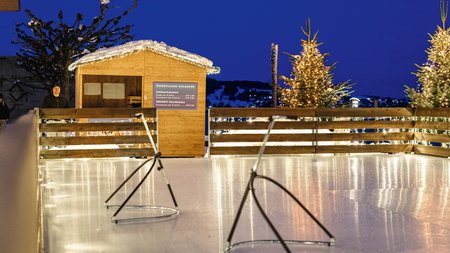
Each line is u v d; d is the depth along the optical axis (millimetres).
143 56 15508
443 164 13195
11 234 1264
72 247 5516
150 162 13555
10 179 1551
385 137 15570
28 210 2033
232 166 12711
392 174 11305
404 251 5344
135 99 15922
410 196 8578
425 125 15383
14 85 32656
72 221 6750
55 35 30781
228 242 5199
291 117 5051
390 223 6633
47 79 32125
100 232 6176
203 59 16031
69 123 14125
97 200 8195
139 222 6684
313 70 18641
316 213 7223
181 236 5969
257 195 8602
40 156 14102
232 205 7777
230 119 16484
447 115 14695
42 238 5840
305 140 15102
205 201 8109
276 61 24188
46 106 16547
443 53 16453
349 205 7809
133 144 15484
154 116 14398
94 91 15703
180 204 7875
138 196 8547
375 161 13883
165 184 9797
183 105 15641
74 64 15492
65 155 14164
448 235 6016
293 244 5617
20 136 2594
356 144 15922
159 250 5398
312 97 18469
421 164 13188
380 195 8672
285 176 10953
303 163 13422
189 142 15664
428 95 16453
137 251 5363
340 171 11812
